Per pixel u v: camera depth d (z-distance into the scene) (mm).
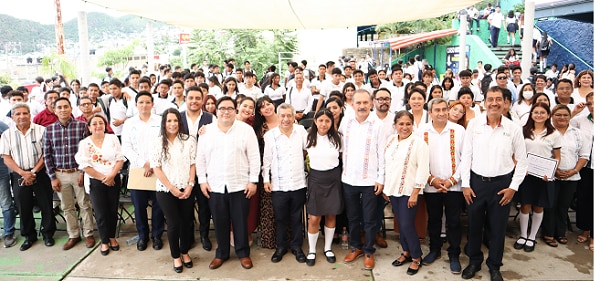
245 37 19094
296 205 4211
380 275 3971
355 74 7188
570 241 4625
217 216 4043
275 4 6375
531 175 4262
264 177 4176
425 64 13406
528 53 8406
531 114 4301
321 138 4062
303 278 3947
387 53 17562
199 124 4348
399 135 3863
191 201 4109
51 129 4469
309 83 8984
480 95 6945
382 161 3912
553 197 4254
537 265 4113
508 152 3625
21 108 4516
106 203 4418
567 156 4359
